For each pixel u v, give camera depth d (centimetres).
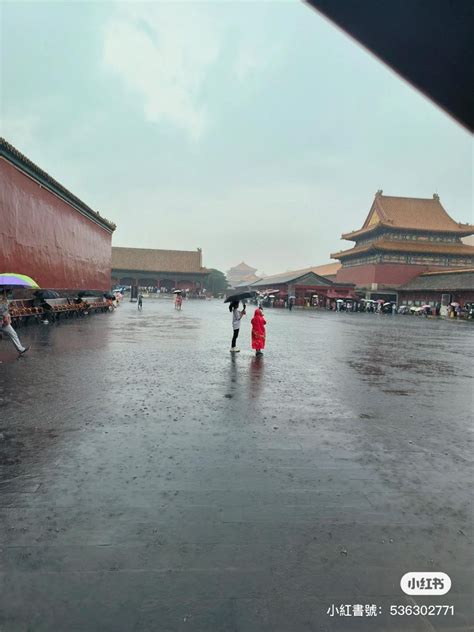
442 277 5209
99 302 3494
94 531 325
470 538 333
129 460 464
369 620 247
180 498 381
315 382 932
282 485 415
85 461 458
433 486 427
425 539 329
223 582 272
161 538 318
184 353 1300
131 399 723
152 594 260
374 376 1041
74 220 3069
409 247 5750
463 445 554
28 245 2295
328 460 485
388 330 2609
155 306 5141
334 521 352
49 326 2055
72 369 978
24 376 887
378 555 306
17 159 2105
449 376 1081
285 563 294
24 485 400
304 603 257
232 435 557
